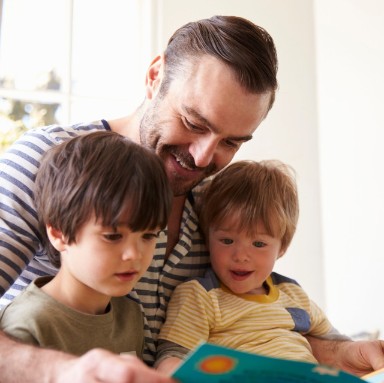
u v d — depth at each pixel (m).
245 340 1.28
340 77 2.49
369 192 2.36
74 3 2.36
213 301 1.29
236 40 1.22
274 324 1.33
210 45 1.21
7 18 2.33
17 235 1.12
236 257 1.32
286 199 1.40
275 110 2.43
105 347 1.09
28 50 2.35
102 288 1.03
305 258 2.46
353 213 2.44
